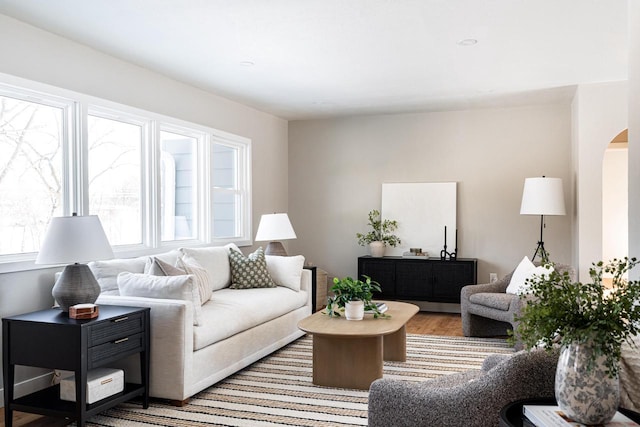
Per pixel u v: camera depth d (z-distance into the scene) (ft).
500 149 22.04
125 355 10.57
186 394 11.20
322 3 11.11
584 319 5.25
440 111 22.80
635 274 7.36
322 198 24.66
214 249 16.81
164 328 11.18
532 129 21.62
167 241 17.19
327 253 24.59
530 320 5.48
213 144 19.29
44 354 9.91
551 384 6.09
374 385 6.86
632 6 7.61
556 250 21.25
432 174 22.94
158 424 10.29
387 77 17.17
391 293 22.27
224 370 12.67
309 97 20.07
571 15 11.84
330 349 12.65
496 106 21.79
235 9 11.39
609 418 5.17
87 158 13.74
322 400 11.68
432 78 17.35
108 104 14.38
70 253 10.27
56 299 10.70
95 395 10.02
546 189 19.15
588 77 17.33
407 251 22.99
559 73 16.80
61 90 12.94
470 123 22.43
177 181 18.16
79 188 13.50
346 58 15.06
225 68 15.94
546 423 5.22
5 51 11.66
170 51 14.28
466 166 22.49
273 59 15.10
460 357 15.19
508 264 21.94
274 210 23.98
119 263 13.17
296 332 17.01
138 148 16.08
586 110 18.28
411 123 23.25
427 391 6.55
